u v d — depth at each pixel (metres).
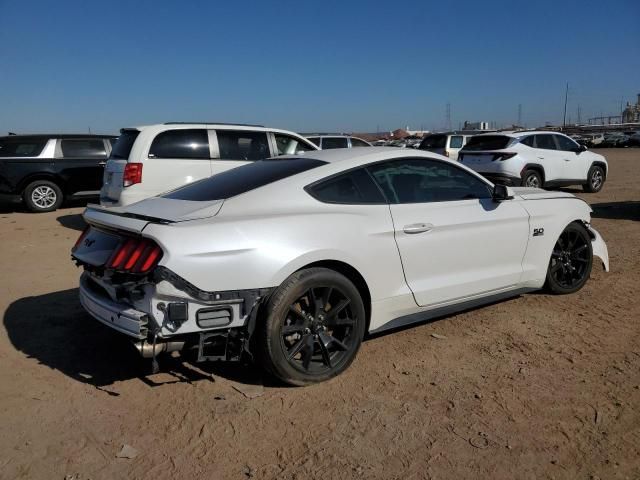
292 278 3.55
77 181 12.95
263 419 3.31
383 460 2.90
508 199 4.72
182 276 3.26
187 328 3.33
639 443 3.02
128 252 3.40
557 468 2.82
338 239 3.77
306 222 3.71
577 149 14.41
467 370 3.93
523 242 4.96
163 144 8.70
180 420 3.32
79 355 4.27
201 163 8.88
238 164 9.13
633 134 56.25
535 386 3.67
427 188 4.47
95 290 3.88
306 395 3.59
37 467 2.88
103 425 3.28
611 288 5.81
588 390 3.61
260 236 3.51
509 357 4.14
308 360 3.68
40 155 12.56
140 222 3.48
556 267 5.45
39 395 3.64
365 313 4.06
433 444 3.03
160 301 3.28
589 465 2.84
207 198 3.87
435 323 4.86
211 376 3.89
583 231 5.59
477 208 4.64
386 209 4.09
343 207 3.94
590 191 14.92
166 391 3.68
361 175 4.12
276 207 3.74
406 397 3.55
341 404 3.47
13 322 5.01
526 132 13.60
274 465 2.87
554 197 5.38
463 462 2.87
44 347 4.43
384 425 3.23
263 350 3.52
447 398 3.53
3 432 3.21
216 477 2.78
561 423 3.22
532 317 4.97
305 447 3.02
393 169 4.30
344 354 3.84
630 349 4.25
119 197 8.63
